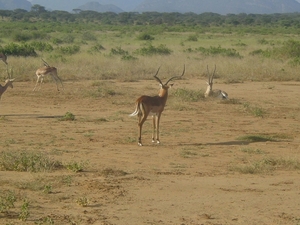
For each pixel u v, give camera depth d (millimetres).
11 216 7410
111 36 72625
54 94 22359
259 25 123438
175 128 15836
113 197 8508
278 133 15477
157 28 91875
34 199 8281
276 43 56094
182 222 7344
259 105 20859
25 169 10258
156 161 11500
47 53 39281
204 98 21672
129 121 16844
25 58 34219
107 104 20375
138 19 144625
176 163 11375
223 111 19328
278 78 29312
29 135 14141
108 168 10445
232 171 10789
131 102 20859
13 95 21859
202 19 145000
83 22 137500
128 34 76625
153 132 13727
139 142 13250
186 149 12883
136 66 30641
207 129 15820
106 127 15688
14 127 15297
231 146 13438
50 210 7766
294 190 9266
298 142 14227
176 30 90250
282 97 23156
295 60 33719
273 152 12812
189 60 35000
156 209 7941
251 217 7656
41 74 23172
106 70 29547
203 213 7793
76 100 21141
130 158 11711
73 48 41469
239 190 9180
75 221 7211
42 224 7008
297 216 7746
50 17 143000
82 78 27656
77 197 8477
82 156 11703
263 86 26547
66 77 27344
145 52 39594
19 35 58344
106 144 13227
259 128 16234
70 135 14297
